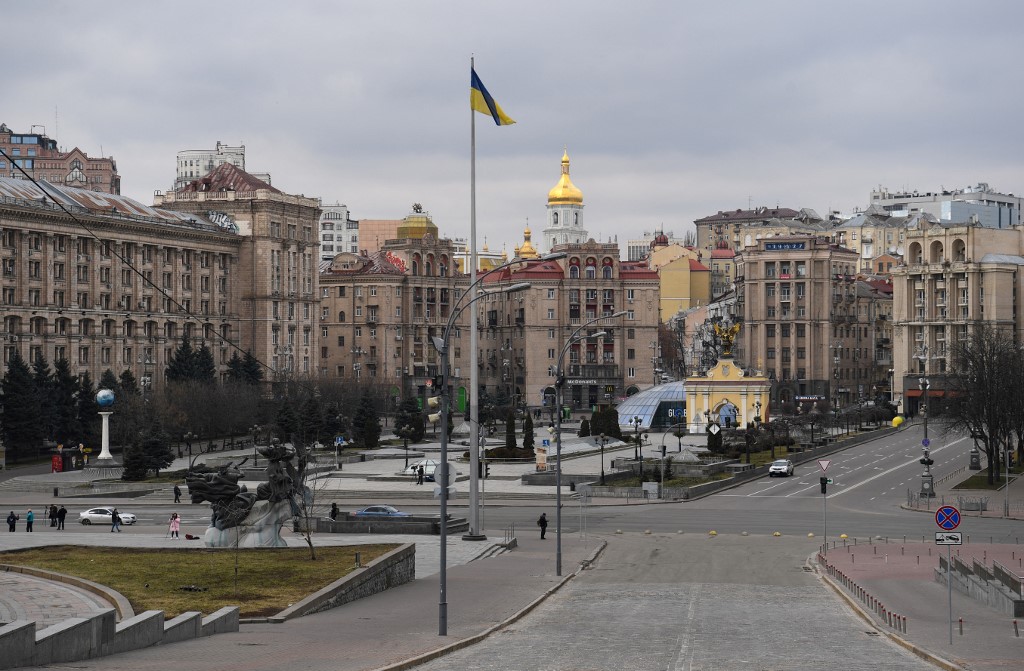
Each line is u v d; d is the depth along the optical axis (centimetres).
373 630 6419
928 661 5772
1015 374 16862
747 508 14012
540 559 10000
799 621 7019
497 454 18662
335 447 19600
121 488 15825
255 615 6638
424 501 14525
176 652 5534
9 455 19612
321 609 7094
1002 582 7688
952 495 15238
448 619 6862
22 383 19300
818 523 12712
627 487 15275
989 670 5503
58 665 4969
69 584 7269
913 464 19175
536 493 15062
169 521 12838
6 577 7500
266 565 8025
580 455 19712
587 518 13100
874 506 14238
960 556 10075
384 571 8131
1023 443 19300
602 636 6406
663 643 6169
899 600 7962
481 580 8694
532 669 5391
